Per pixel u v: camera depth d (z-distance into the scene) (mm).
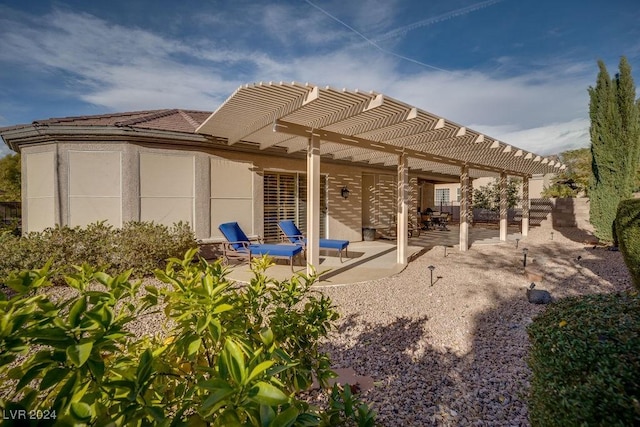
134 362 1376
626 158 10422
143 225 7145
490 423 2576
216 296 1541
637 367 1321
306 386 1843
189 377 1550
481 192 25406
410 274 7445
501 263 8820
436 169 15320
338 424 1519
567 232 14648
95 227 6660
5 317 1020
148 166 8117
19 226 10805
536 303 5395
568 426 1388
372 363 3518
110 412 1147
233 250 7941
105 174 7883
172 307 1612
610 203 10797
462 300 5551
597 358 1446
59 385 1251
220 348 1618
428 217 18250
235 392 1074
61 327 1118
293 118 6043
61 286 5926
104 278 1573
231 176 9258
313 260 6535
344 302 5320
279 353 1418
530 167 13133
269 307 3340
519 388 3035
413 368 3426
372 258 9422
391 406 2795
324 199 11836
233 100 5484
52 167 7898
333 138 6938
